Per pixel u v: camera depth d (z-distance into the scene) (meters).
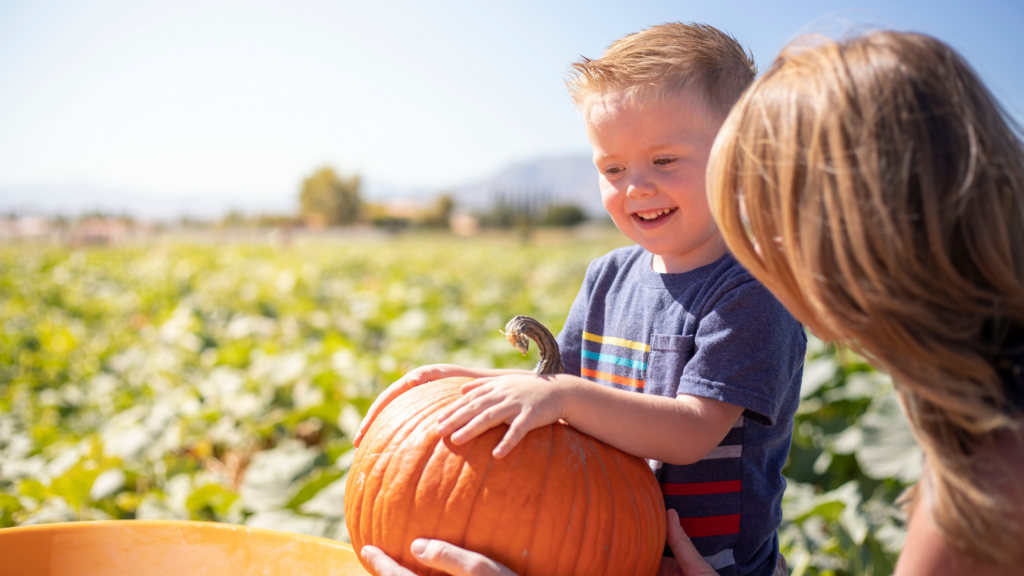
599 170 1.67
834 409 4.66
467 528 1.39
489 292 12.72
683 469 1.64
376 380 5.20
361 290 13.12
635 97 1.55
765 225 1.15
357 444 1.70
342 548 1.66
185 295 11.98
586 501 1.41
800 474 3.91
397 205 122.75
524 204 122.44
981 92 1.07
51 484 3.22
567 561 1.39
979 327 1.05
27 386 5.75
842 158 1.04
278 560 1.69
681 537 1.57
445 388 1.62
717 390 1.46
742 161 1.18
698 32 1.65
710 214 1.60
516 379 1.46
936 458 1.05
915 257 1.02
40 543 1.61
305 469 3.61
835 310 1.07
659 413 1.44
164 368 6.15
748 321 1.50
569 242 57.19
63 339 7.13
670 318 1.64
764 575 1.67
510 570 1.35
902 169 1.01
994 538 1.00
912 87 1.04
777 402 1.49
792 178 1.09
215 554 1.70
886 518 3.39
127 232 59.06
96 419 4.95
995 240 1.02
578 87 1.66
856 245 1.03
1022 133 1.10
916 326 1.03
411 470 1.44
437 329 8.27
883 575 2.91
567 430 1.51
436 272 17.81
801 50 1.21
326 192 95.31
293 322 8.73
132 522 1.69
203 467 4.36
